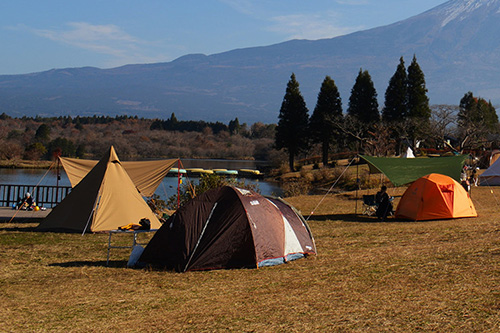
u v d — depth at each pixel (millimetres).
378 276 8938
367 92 58906
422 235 13305
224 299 7988
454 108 56656
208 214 10453
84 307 7738
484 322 6488
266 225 10500
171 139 110688
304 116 62562
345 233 14406
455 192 17016
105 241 13539
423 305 7219
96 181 15320
